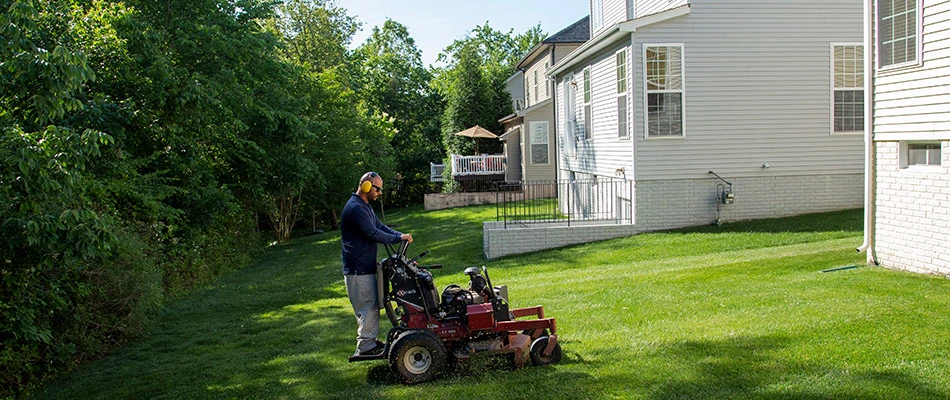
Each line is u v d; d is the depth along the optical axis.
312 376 6.79
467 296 6.41
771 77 15.72
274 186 21.97
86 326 9.01
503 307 6.43
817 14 15.68
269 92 20.03
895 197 9.80
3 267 6.96
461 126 40.75
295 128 20.23
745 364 5.92
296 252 22.78
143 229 13.69
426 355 6.13
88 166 11.98
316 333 9.19
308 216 35.69
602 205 18.83
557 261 14.49
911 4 9.36
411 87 54.03
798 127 15.91
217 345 9.20
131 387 7.24
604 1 22.02
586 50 18.61
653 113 15.65
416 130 50.69
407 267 6.32
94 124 12.28
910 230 9.54
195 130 15.94
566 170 23.45
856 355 5.91
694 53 15.52
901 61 9.60
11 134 6.35
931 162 9.34
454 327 6.33
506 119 36.09
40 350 8.09
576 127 21.66
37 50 6.46
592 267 13.34
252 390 6.50
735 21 15.51
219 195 17.59
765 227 15.08
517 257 15.90
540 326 6.38
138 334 10.13
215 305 12.73
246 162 19.98
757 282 9.41
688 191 15.94
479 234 21.19
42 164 6.11
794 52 15.70
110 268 9.59
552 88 32.91
